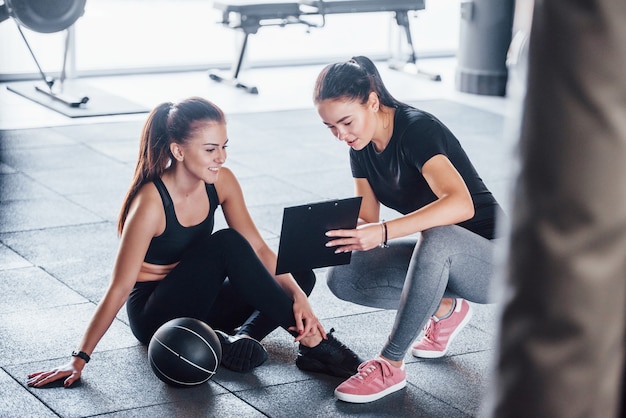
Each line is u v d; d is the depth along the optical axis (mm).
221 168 2746
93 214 4301
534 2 693
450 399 2545
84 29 8586
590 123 672
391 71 8156
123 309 3193
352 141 2443
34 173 4941
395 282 2631
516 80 729
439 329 2805
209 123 2490
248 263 2576
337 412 2459
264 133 5977
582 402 711
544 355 711
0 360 2756
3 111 6344
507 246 727
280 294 2590
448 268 2408
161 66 7848
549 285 701
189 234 2656
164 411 2443
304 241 2439
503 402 737
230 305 2762
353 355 2666
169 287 2615
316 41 9234
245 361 2682
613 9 656
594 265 690
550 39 676
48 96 6746
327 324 3086
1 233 3975
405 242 2656
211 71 7688
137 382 2619
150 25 8914
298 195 4688
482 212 2520
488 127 6195
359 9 7277
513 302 722
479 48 7211
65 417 2398
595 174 677
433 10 9859
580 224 688
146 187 2576
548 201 693
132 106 6559
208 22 9109
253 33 7160
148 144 2568
